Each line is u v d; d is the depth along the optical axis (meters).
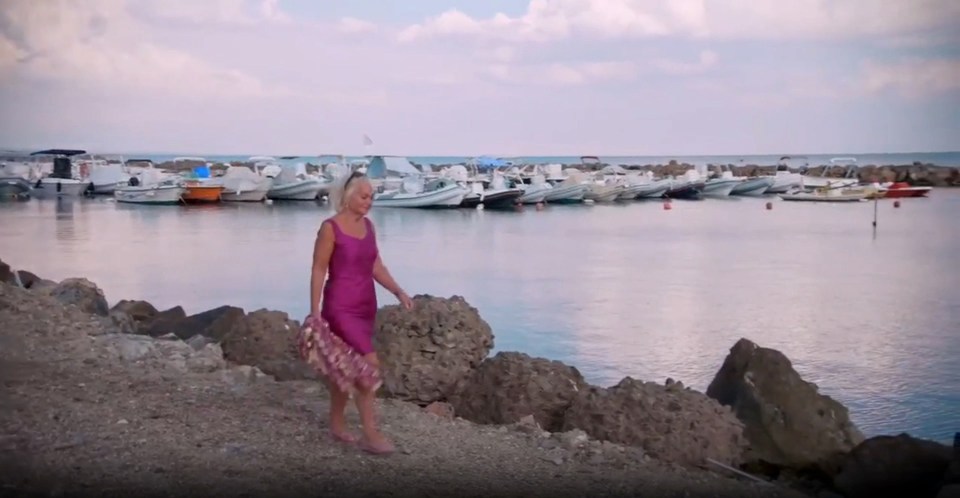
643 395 7.30
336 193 6.02
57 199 68.50
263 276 28.59
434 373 8.51
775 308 22.25
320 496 5.38
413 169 70.31
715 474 6.75
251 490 5.41
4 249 36.69
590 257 35.09
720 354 16.39
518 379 8.15
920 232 44.81
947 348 16.81
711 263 32.72
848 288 25.97
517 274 29.80
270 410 7.24
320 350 5.98
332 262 5.98
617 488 6.00
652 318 20.69
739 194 79.88
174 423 6.69
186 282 27.22
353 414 7.31
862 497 6.82
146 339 9.61
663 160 171.50
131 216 55.22
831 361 15.66
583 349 16.91
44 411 6.77
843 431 7.45
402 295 6.16
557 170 80.88
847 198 69.56
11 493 5.17
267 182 66.56
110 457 5.88
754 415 7.53
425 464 6.19
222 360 9.18
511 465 6.32
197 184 64.94
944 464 6.73
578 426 7.34
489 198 63.62
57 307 10.82
